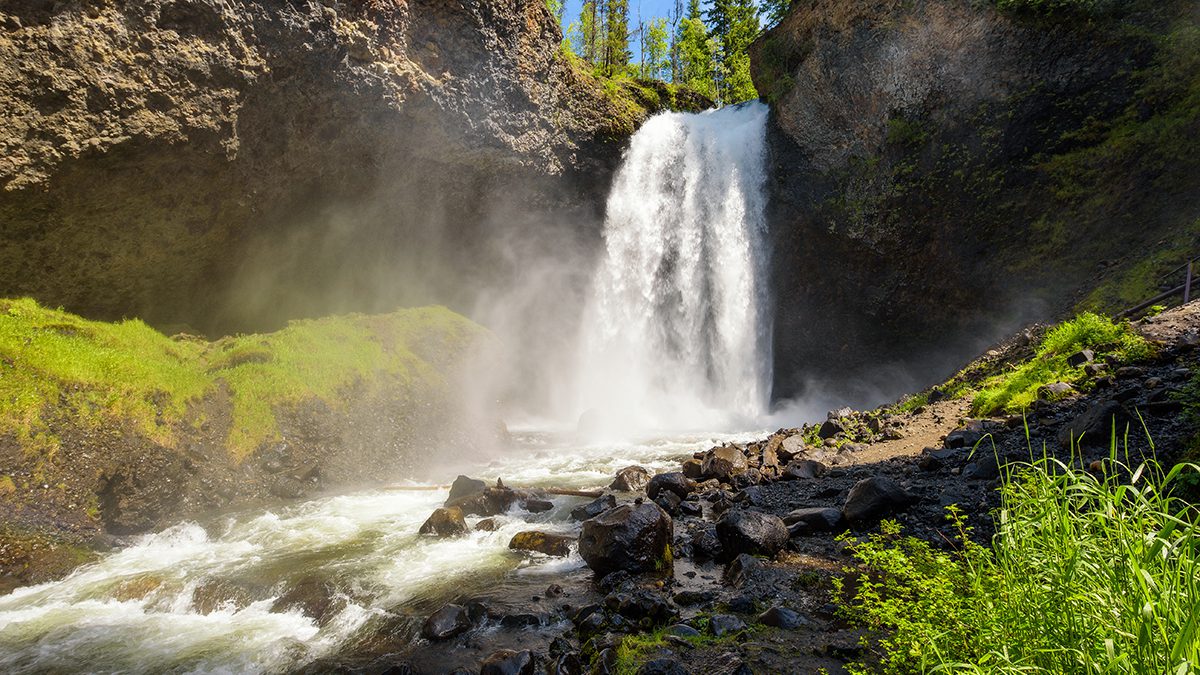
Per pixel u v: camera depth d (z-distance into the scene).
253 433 13.30
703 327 26.69
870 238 22.69
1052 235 17.91
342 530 9.95
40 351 11.72
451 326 21.06
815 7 23.20
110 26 12.48
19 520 9.35
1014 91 18.88
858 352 24.55
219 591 7.50
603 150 24.98
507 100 20.80
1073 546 2.98
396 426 15.73
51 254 13.21
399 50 17.47
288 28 14.81
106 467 10.88
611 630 5.70
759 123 26.11
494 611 6.39
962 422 10.83
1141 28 16.77
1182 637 2.26
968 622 3.49
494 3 19.67
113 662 5.98
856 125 22.72
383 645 6.02
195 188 14.91
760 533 7.19
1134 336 10.00
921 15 20.17
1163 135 15.90
